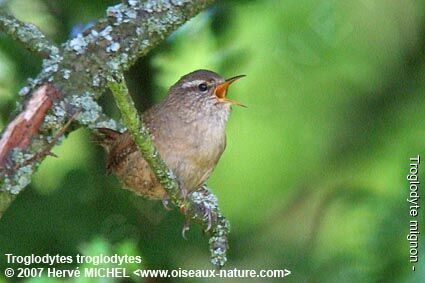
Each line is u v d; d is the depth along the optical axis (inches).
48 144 307.0
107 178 442.6
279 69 511.8
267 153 520.1
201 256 445.4
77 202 434.0
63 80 313.0
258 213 508.4
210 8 462.0
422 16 520.4
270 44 507.8
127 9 326.3
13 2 466.3
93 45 319.0
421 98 513.3
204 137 370.6
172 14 328.8
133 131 288.8
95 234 424.8
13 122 304.7
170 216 439.2
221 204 511.8
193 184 373.7
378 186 498.3
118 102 276.2
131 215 436.8
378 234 419.2
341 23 511.8
